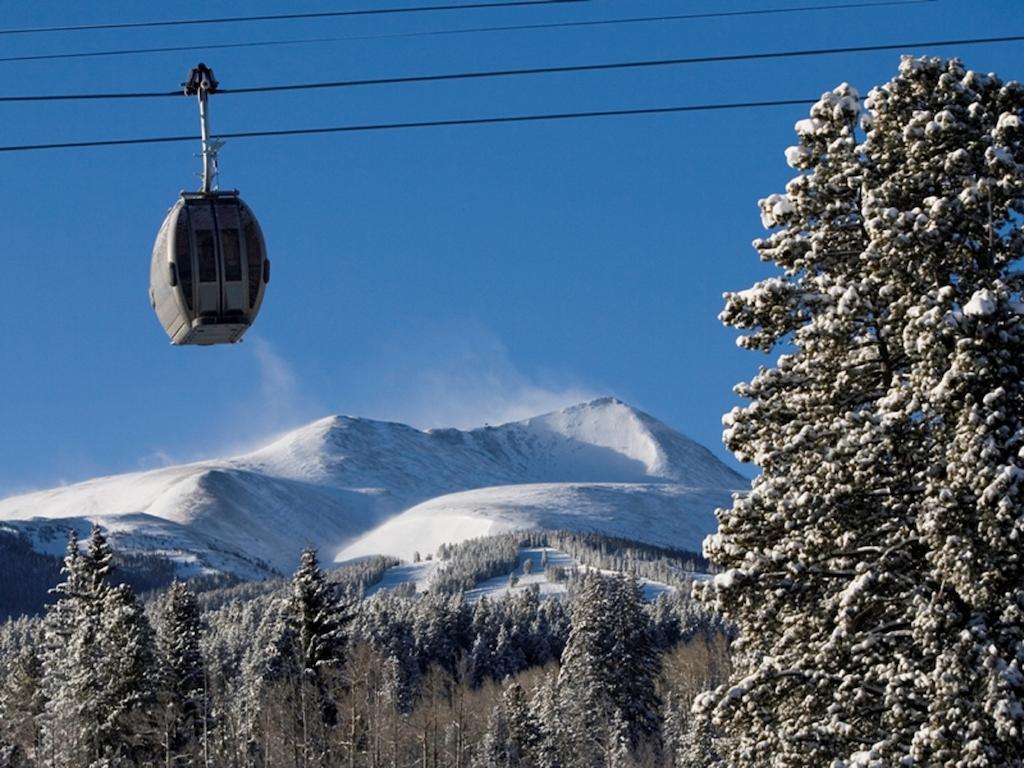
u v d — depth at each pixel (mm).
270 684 166875
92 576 155500
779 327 44500
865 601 40781
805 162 45062
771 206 44906
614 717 178375
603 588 189000
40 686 155250
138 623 141000
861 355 43500
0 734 154875
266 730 146125
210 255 45375
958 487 38469
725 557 43625
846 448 40938
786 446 42312
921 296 40344
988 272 41562
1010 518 37062
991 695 37469
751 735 43250
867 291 42062
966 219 41781
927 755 38156
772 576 42719
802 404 43812
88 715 137375
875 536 41938
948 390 38500
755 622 43094
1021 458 37875
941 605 39031
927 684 38656
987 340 38938
